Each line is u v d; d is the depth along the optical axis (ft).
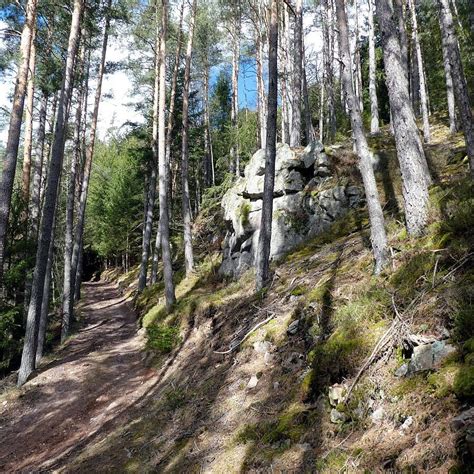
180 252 80.33
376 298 17.69
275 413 17.51
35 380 37.37
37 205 57.62
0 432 30.40
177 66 68.44
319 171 43.78
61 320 58.13
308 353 19.38
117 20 55.83
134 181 109.91
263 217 34.01
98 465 21.81
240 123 87.92
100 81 66.64
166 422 23.91
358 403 13.94
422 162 22.21
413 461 10.09
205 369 28.09
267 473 14.06
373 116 63.87
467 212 18.30
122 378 36.50
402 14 52.08
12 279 42.01
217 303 38.29
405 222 24.29
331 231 37.96
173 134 81.82
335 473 11.78
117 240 114.83
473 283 14.10
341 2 23.97
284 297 27.81
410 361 13.41
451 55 25.53
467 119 24.41
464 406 10.48
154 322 46.85
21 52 37.32
